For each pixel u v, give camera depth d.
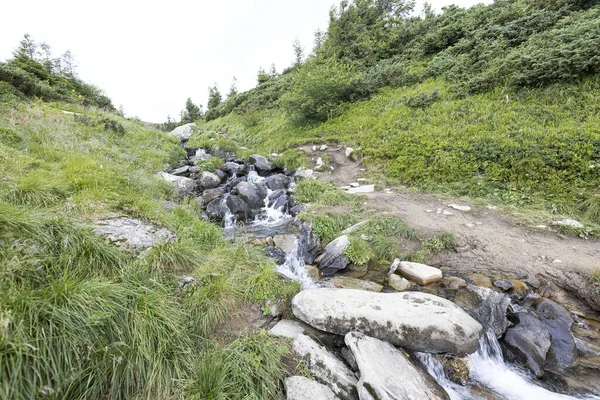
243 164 13.48
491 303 3.90
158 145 13.85
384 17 21.72
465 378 3.03
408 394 2.48
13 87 14.61
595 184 6.01
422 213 6.95
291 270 5.20
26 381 1.87
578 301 3.98
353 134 13.38
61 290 2.31
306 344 3.02
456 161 8.38
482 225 6.11
